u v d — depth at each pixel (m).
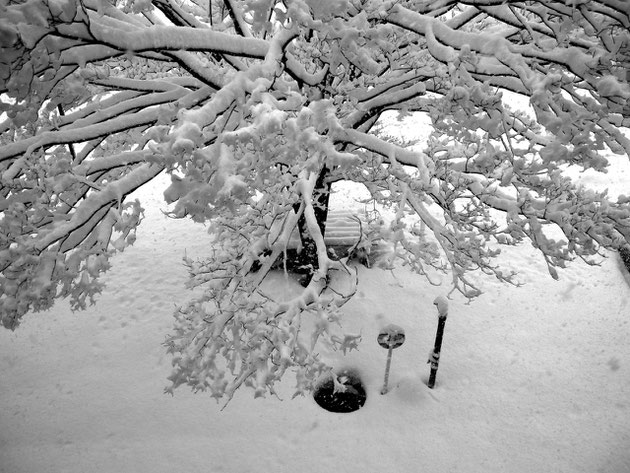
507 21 3.90
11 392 6.29
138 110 5.16
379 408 6.03
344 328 7.12
